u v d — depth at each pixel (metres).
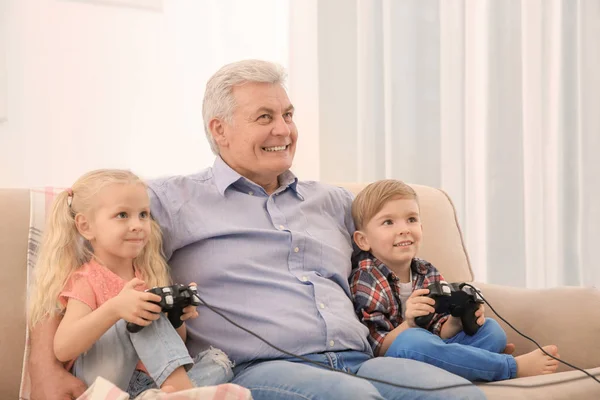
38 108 2.41
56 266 1.50
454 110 2.86
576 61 2.84
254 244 1.69
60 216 1.54
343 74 2.87
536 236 2.88
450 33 2.86
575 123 2.84
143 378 1.44
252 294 1.64
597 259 2.83
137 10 2.55
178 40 2.62
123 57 2.53
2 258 1.56
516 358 1.61
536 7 2.86
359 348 1.67
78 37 2.47
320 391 1.37
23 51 2.39
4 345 1.51
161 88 2.59
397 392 1.43
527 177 2.88
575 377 1.53
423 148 2.89
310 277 1.70
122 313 1.35
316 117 2.81
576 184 2.85
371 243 1.85
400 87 2.86
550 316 1.76
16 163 2.39
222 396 1.21
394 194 1.84
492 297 1.88
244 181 1.75
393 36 2.84
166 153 2.60
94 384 1.24
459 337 1.72
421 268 1.89
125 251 1.51
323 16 2.85
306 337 1.60
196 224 1.67
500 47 2.86
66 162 2.45
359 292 1.79
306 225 1.80
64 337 1.40
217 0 2.67
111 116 2.52
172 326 1.41
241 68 1.77
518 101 2.86
